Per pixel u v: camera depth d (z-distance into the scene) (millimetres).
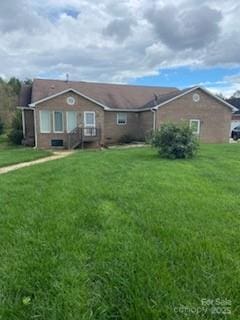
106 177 7352
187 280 2430
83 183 6527
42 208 4594
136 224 3828
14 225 3842
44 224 3846
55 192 5684
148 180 6875
